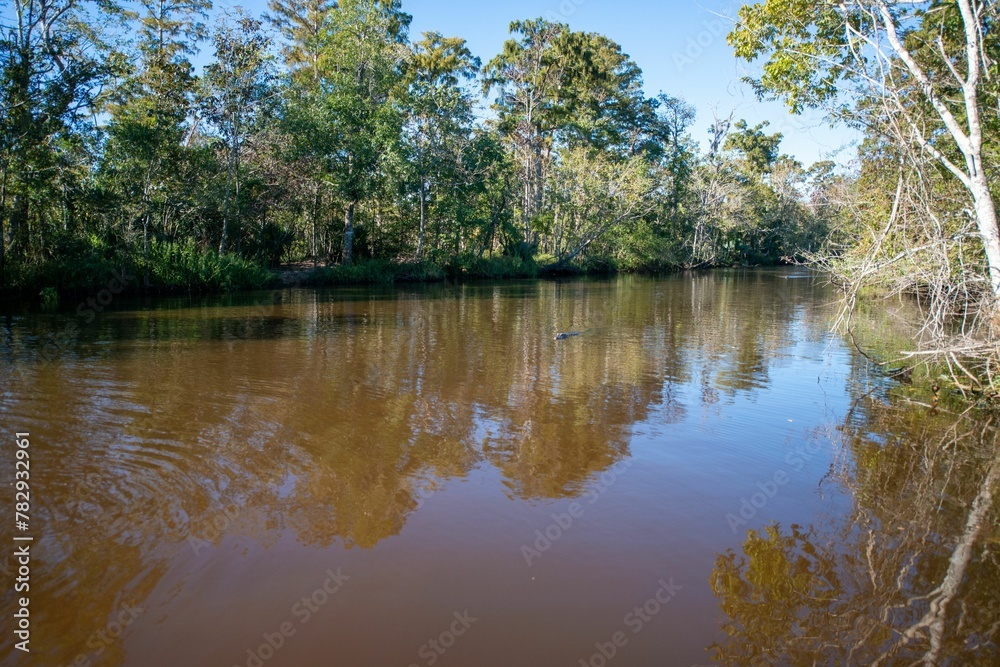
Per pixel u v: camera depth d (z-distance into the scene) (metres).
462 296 26.67
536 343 14.51
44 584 4.57
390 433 7.91
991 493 6.46
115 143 24.00
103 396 9.10
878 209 14.61
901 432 8.35
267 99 27.75
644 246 50.03
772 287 33.31
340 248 35.84
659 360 12.72
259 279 28.09
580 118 44.84
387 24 36.56
